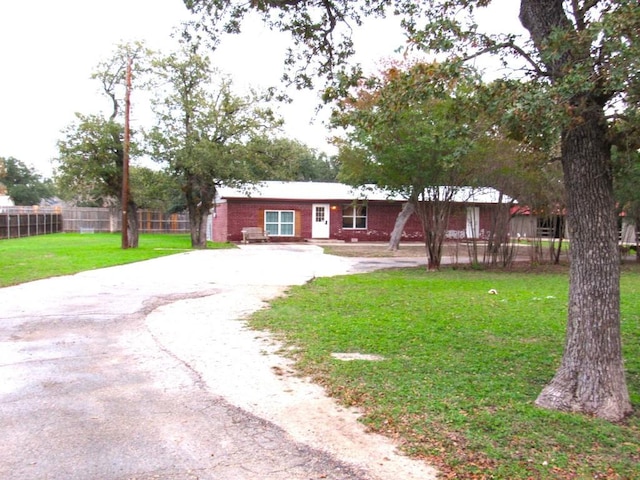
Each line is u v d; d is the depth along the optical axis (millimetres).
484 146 13312
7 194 67188
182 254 21094
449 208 16656
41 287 11555
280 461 3633
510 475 3338
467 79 4699
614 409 4230
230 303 9820
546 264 18766
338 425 4230
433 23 5020
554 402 4430
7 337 7141
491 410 4367
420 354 6191
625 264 19250
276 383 5277
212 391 5047
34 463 3551
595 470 3389
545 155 5812
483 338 7027
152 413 4484
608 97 4207
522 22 4844
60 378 5402
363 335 7141
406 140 13906
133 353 6387
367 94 13250
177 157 23516
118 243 27953
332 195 32281
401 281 13391
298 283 12750
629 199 16875
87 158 23750
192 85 23797
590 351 4320
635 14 3629
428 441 3850
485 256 18422
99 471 3457
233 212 30969
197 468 3523
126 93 22547
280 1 7566
